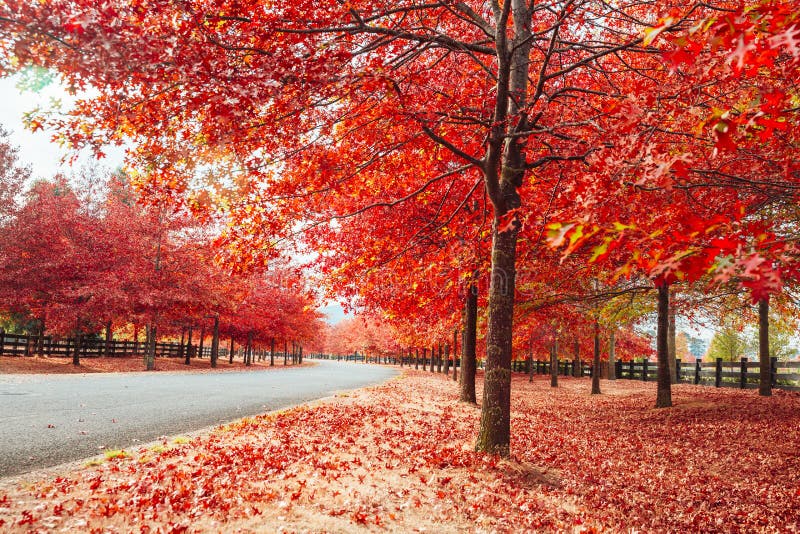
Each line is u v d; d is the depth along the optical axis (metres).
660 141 5.23
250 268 8.05
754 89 4.36
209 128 5.00
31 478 5.44
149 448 7.04
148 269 27.89
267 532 4.44
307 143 7.28
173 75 4.21
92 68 3.70
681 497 6.81
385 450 7.91
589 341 32.34
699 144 5.08
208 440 7.81
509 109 8.53
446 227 10.65
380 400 15.23
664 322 14.57
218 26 5.23
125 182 30.89
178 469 6.07
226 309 33.84
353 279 10.67
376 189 10.66
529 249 8.73
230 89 4.09
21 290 24.47
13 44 3.32
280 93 4.77
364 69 5.40
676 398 15.92
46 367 23.30
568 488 6.81
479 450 7.66
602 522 5.71
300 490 5.59
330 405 13.19
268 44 5.38
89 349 31.73
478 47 7.48
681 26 5.29
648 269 1.98
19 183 25.42
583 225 1.90
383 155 8.48
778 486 7.10
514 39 8.34
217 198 6.43
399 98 6.38
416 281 10.71
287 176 7.82
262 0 5.32
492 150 7.48
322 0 5.80
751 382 20.98
